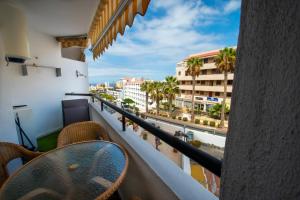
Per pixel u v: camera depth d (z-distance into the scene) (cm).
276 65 28
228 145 39
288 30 26
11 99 210
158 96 2055
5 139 200
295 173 27
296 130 26
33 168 117
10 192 94
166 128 828
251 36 32
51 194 92
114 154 134
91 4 232
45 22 308
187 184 82
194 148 67
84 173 110
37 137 370
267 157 30
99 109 326
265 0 29
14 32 221
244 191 35
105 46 227
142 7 97
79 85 523
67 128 198
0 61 197
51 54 404
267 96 30
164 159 110
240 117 35
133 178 132
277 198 29
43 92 385
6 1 213
